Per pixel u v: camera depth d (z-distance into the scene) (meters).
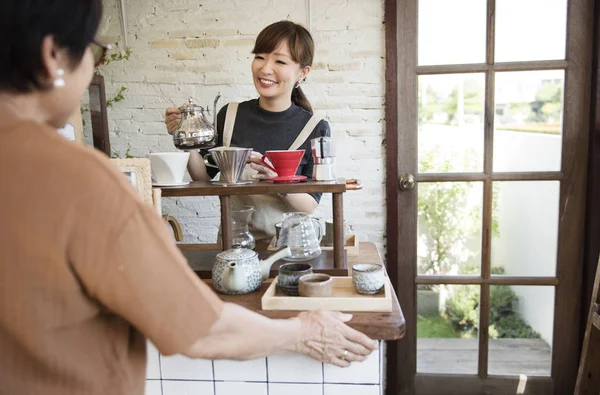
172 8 2.22
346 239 1.58
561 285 2.21
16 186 0.51
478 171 2.19
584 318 2.20
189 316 0.58
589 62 2.06
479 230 2.23
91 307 0.56
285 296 1.12
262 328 0.76
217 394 1.08
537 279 2.22
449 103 2.16
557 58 2.08
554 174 2.14
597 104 2.04
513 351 2.30
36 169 0.51
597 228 2.11
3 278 0.51
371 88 2.20
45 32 0.51
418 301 2.32
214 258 1.39
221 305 0.65
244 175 1.50
